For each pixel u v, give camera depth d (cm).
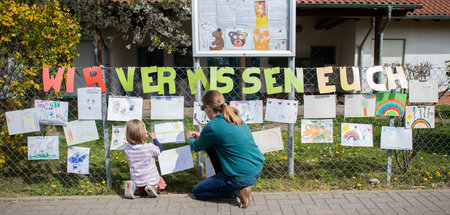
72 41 376
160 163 338
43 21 351
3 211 291
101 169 393
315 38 1099
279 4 341
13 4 335
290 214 286
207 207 299
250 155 288
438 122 609
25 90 351
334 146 489
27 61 347
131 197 316
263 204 305
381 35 806
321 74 332
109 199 317
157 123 336
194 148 299
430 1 1026
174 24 675
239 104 340
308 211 291
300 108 788
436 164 404
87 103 325
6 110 360
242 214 285
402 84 328
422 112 331
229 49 344
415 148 371
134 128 309
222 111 290
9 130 335
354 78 329
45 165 400
